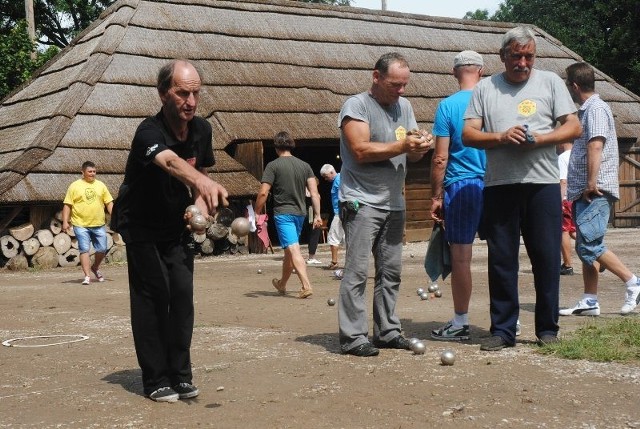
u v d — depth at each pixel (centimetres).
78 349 736
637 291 831
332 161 2888
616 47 4191
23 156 1844
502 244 671
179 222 539
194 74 520
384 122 664
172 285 538
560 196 667
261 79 2252
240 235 502
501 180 663
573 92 835
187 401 531
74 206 1408
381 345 687
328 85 2331
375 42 2586
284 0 2569
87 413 510
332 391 542
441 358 613
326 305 1019
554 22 4900
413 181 2378
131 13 2258
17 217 1845
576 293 1031
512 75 664
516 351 657
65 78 2155
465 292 714
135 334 540
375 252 682
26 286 1402
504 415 477
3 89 2814
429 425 461
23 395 563
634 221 2769
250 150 2083
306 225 2658
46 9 4144
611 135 829
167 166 497
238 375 600
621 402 500
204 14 2372
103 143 1930
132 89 2066
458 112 707
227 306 1027
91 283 1424
